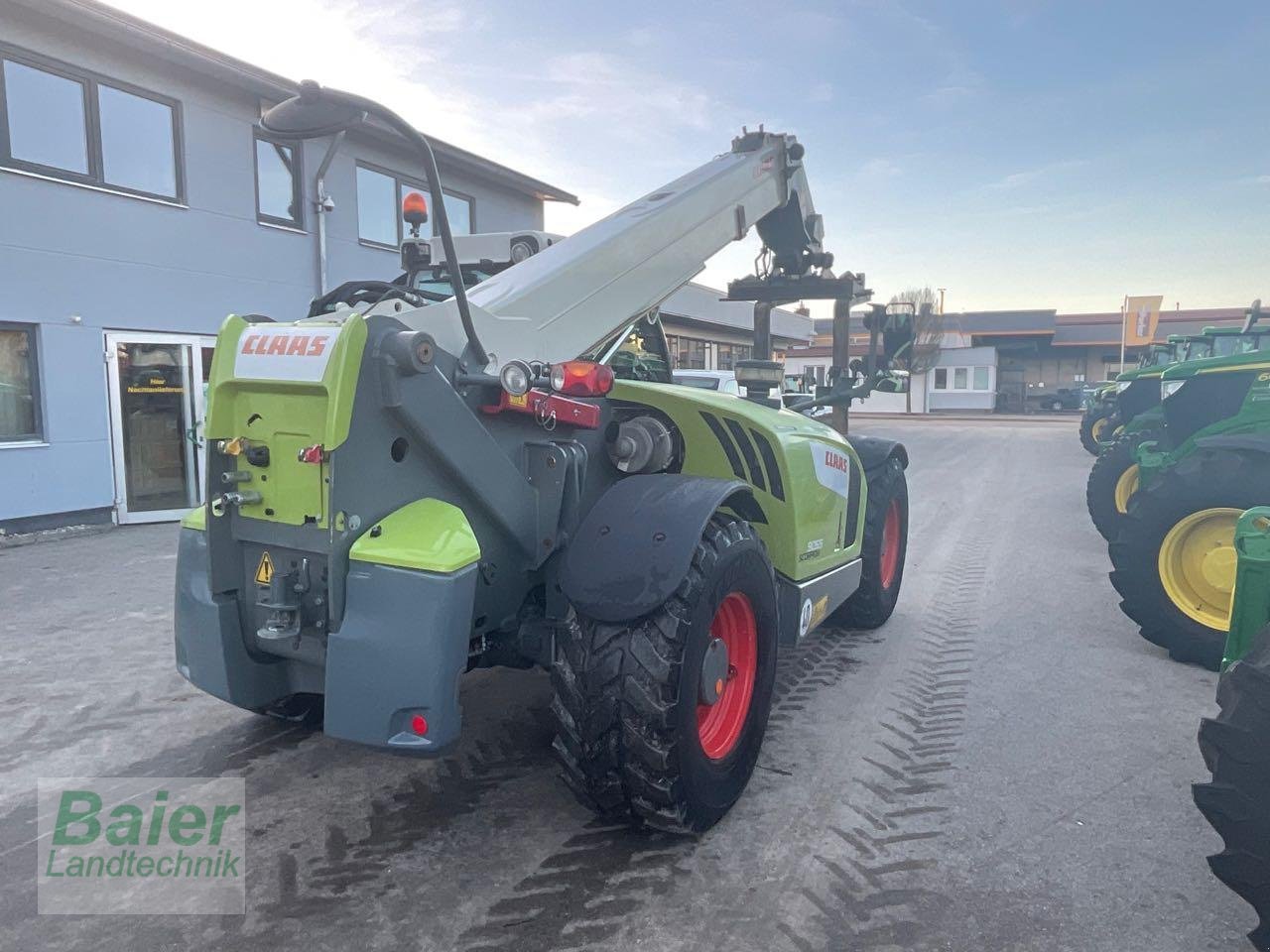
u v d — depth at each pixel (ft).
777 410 13.80
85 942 7.71
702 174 13.87
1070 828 9.55
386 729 7.91
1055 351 148.56
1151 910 8.09
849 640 16.43
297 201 36.04
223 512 8.77
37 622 17.62
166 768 11.15
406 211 12.99
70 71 27.78
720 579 9.30
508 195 49.06
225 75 31.63
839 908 8.13
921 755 11.43
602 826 9.69
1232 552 14.34
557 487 9.56
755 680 10.34
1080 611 18.43
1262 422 15.55
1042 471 46.57
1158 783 10.59
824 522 12.90
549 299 10.32
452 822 9.80
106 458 29.53
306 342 8.11
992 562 23.35
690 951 7.53
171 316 31.19
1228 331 31.40
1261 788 6.63
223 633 8.93
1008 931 7.79
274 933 7.82
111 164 29.27
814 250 17.04
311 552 8.33
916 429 89.97
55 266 27.76
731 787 9.73
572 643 8.95
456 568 7.90
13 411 27.40
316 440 8.10
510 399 8.93
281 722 12.53
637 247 11.73
